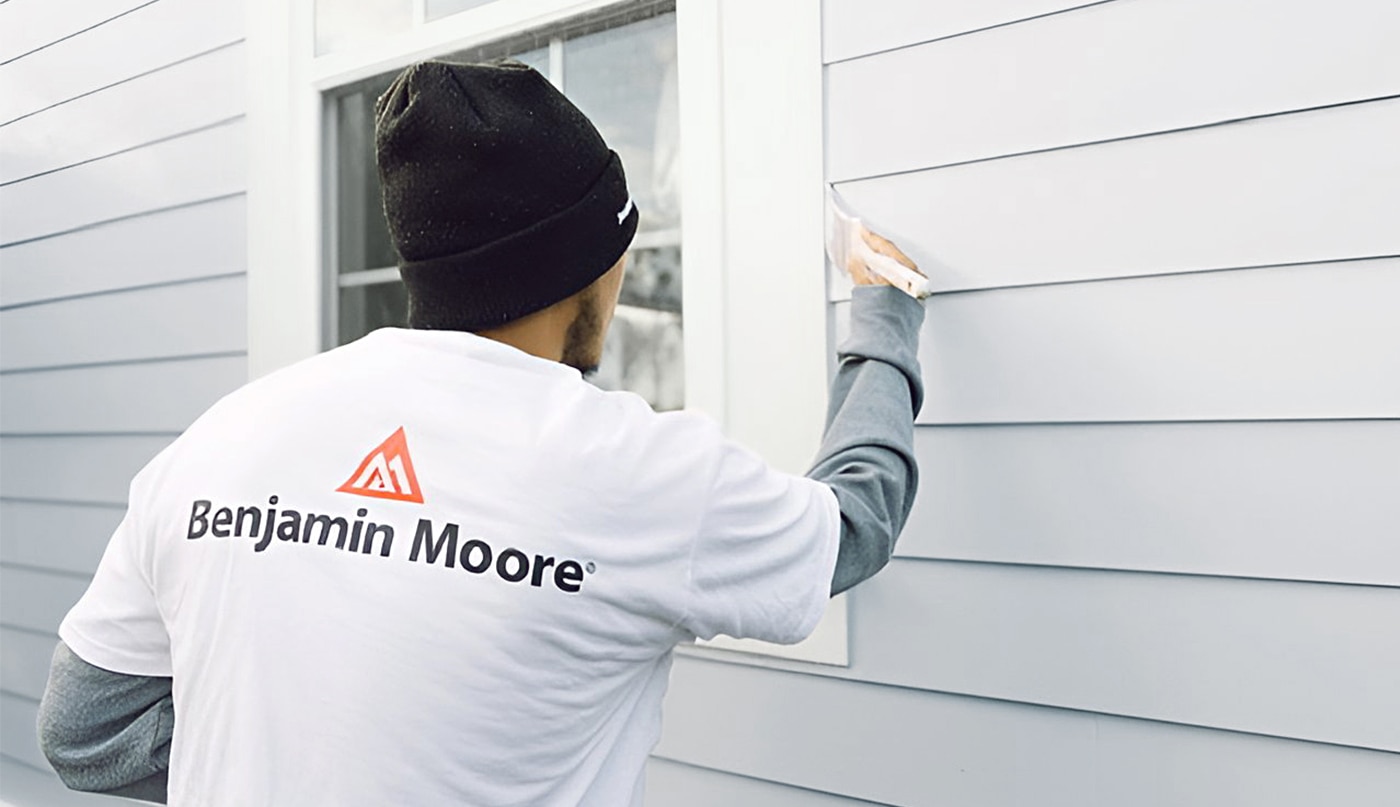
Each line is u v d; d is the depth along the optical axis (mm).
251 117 2391
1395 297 1124
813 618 896
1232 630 1223
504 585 772
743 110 1632
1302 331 1176
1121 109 1287
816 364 1553
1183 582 1257
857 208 1515
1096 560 1313
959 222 1418
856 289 1284
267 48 2355
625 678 854
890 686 1492
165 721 941
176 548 860
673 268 1819
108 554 947
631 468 822
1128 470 1291
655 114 1824
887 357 1173
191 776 832
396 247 898
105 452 2773
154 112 2627
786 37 1580
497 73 874
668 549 816
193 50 2531
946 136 1429
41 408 2965
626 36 1854
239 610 815
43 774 2951
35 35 2959
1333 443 1160
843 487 997
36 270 2977
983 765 1409
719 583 844
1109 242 1299
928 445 1453
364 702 765
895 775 1486
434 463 813
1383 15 1127
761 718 1628
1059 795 1347
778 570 876
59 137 2893
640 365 1876
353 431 844
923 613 1461
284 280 2328
